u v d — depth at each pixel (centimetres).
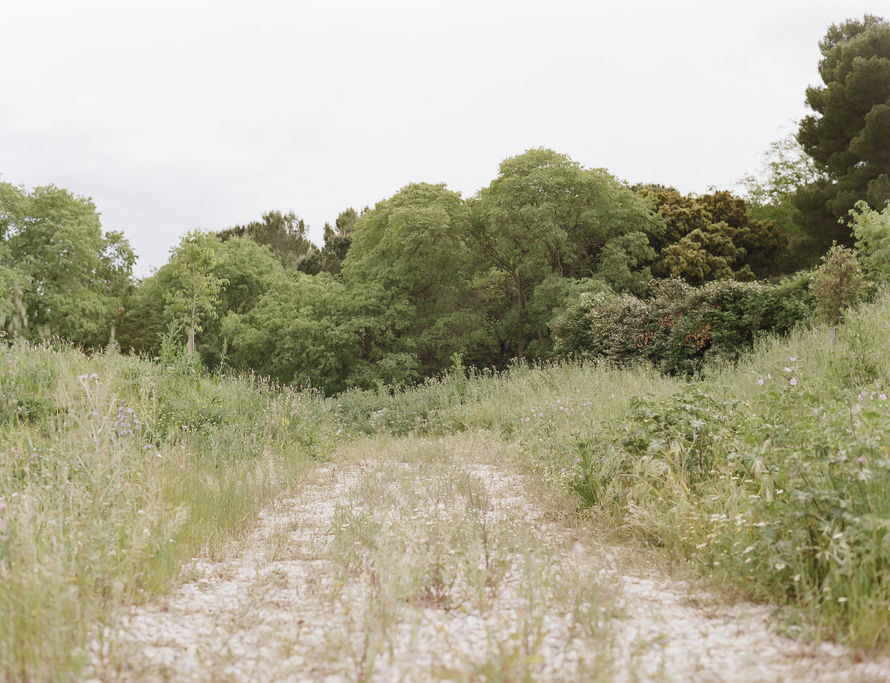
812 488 347
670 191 3444
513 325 2911
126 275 3616
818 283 1173
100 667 251
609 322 1922
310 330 2789
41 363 919
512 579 375
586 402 995
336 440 1225
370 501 599
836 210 2625
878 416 412
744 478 461
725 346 1559
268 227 5297
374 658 255
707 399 596
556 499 601
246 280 3822
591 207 2789
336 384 2814
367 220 3162
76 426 640
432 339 2819
